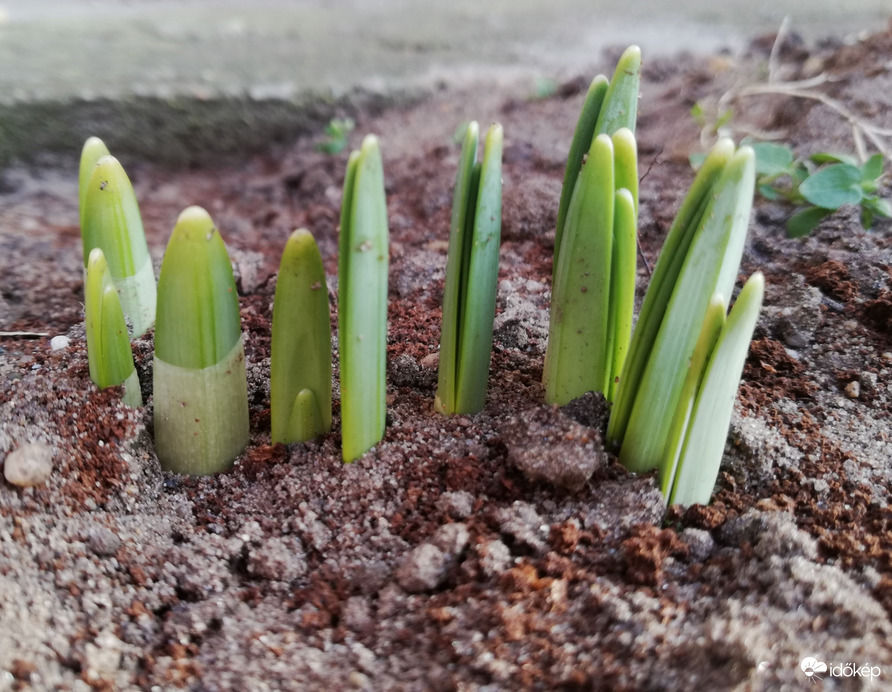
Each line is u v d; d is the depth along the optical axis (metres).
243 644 0.11
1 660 0.10
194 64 0.37
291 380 0.13
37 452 0.12
